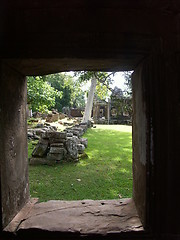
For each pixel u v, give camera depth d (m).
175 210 1.34
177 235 1.35
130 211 1.76
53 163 4.67
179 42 1.34
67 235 1.44
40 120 15.70
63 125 14.55
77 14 1.31
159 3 1.33
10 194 1.58
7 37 1.32
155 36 1.34
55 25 1.31
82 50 1.34
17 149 1.76
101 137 9.13
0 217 1.42
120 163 4.73
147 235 1.42
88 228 1.49
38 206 1.90
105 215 1.69
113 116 20.25
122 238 1.43
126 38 1.33
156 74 1.34
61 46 1.33
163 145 1.34
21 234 1.45
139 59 1.48
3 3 1.31
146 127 1.42
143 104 1.51
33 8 1.31
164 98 1.34
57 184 3.42
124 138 8.84
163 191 1.35
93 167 4.44
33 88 7.21
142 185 1.56
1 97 1.44
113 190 3.16
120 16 1.33
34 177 3.80
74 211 1.77
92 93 13.15
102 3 1.32
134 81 1.82
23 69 1.69
